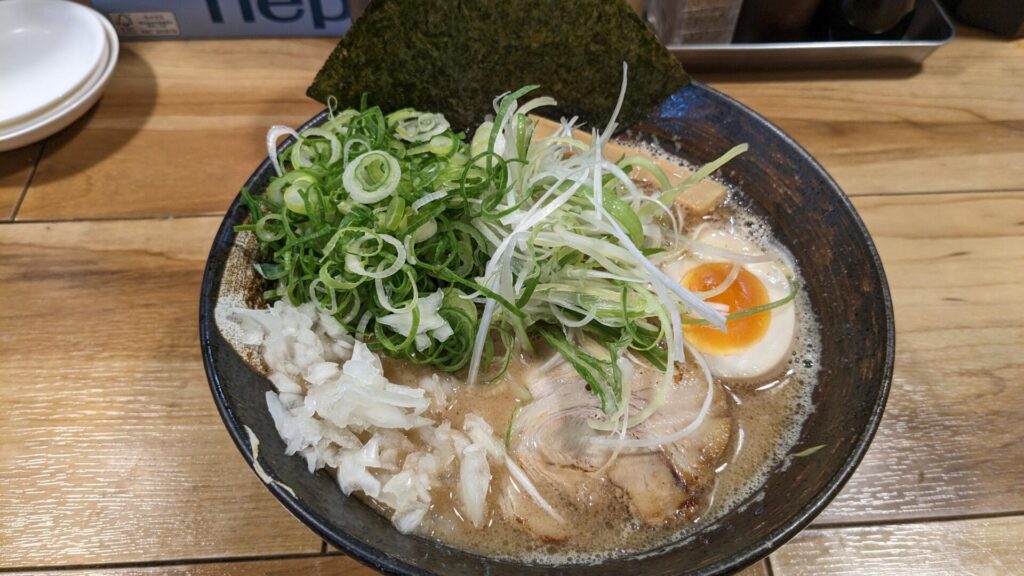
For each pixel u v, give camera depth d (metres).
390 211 0.20
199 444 0.20
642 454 0.19
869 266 0.20
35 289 0.23
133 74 0.28
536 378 0.20
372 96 0.24
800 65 0.29
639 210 0.22
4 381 0.21
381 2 0.21
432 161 0.21
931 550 0.19
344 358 0.20
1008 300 0.23
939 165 0.26
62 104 0.26
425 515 0.18
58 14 0.27
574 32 0.23
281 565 0.18
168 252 0.24
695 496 0.19
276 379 0.19
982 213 0.25
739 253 0.23
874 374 0.18
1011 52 0.30
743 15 0.29
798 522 0.16
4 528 0.19
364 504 0.18
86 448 0.20
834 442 0.18
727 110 0.23
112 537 0.19
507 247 0.20
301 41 0.30
